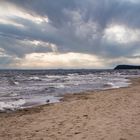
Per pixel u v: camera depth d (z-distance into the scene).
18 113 11.09
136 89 22.39
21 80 45.50
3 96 18.27
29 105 13.69
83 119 8.77
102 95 17.62
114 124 7.58
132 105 11.50
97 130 7.00
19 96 18.31
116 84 32.25
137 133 6.41
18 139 6.66
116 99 14.56
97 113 9.83
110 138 6.12
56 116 9.84
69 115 9.87
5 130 7.79
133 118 8.32
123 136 6.21
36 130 7.59
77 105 12.80
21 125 8.47
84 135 6.58
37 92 21.58
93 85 30.64
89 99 15.52
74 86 29.02
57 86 29.03
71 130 7.26
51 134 6.97
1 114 10.90
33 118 9.73
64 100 15.63
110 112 9.81
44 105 13.52
